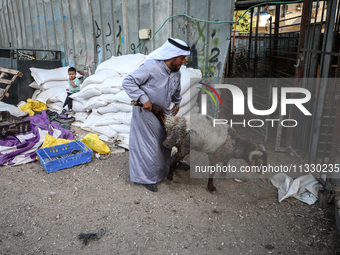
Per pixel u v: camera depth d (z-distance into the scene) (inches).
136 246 97.7
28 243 98.3
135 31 233.8
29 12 367.9
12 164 155.9
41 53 366.9
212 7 184.5
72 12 295.3
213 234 104.9
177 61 114.2
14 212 115.2
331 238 102.1
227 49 185.0
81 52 299.7
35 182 139.0
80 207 119.4
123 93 171.8
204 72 199.3
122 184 138.5
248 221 112.7
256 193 133.0
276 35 312.7
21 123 175.3
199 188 136.8
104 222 110.1
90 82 196.9
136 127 128.6
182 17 198.2
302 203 124.4
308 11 144.6
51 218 111.9
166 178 144.4
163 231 105.8
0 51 311.7
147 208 119.6
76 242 99.1
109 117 181.9
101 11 263.1
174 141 120.3
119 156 169.6
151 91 117.8
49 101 254.8
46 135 167.8
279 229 107.8
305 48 147.3
